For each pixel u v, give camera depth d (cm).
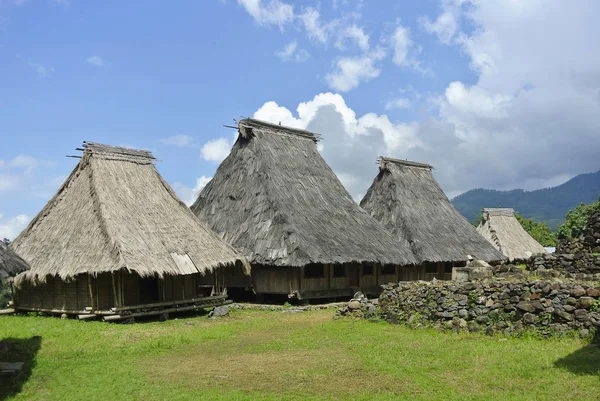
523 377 941
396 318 1591
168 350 1328
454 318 1409
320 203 2769
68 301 1978
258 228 2459
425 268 3109
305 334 1498
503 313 1323
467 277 1644
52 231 2070
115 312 1803
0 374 1044
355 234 2633
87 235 1942
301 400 884
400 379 977
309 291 2352
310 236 2378
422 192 3628
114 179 2169
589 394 828
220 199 2822
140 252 1884
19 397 931
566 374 929
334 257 2300
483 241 3519
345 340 1362
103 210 1977
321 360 1150
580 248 1694
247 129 2881
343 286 2538
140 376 1065
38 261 1962
